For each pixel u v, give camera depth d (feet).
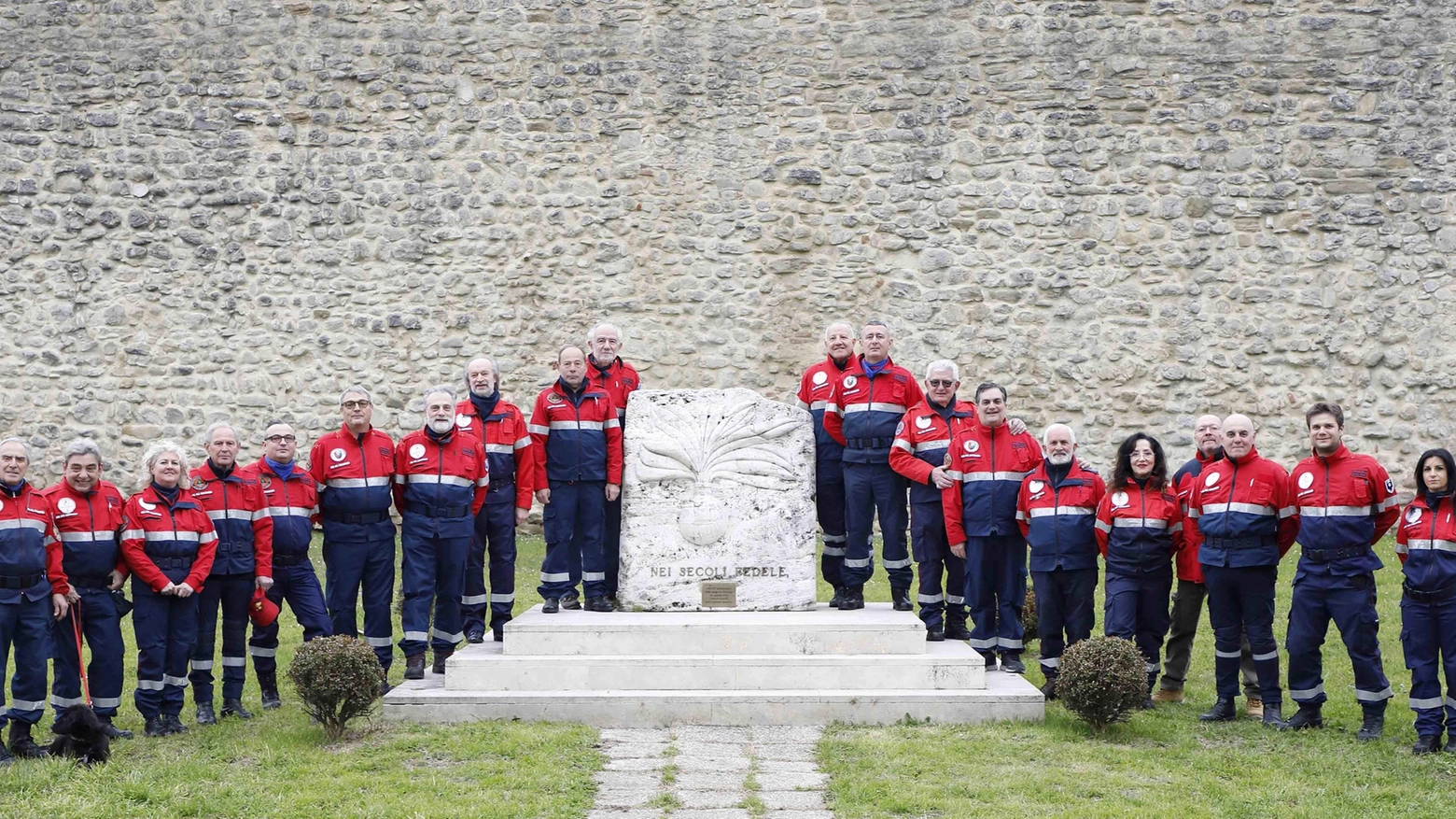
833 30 41.63
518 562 36.99
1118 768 18.65
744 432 24.93
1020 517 23.32
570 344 41.63
